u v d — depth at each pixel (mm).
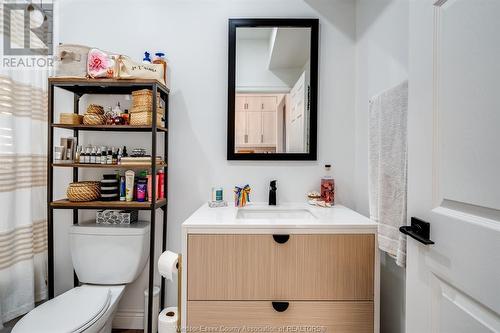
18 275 1416
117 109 1443
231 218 1156
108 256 1389
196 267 1038
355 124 1557
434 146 686
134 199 1438
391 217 1013
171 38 1564
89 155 1384
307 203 1557
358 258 1038
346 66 1557
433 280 690
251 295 1036
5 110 1338
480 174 542
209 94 1570
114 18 1561
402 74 1086
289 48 1529
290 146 1545
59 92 1567
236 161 1571
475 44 555
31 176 1467
